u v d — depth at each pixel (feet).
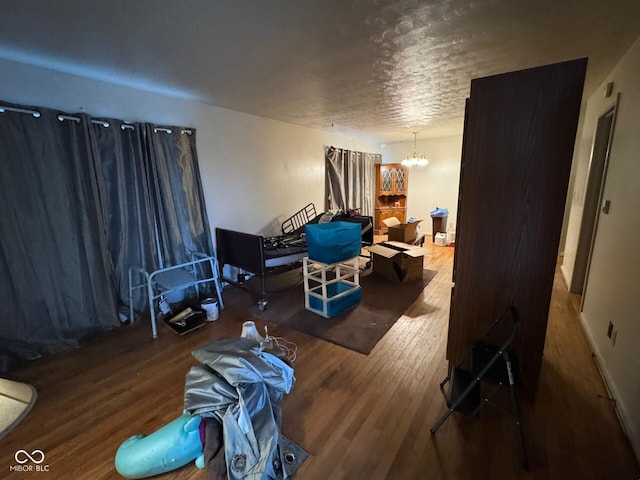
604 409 5.39
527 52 6.66
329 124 15.20
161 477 4.36
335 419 5.29
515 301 5.40
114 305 8.64
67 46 6.12
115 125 8.30
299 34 5.66
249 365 4.61
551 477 4.21
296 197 15.60
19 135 6.78
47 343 7.45
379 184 22.04
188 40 5.87
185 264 9.29
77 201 7.77
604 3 4.72
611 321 6.16
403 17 5.08
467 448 4.68
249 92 9.48
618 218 6.31
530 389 5.55
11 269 6.84
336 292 10.30
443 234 18.62
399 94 9.89
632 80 6.25
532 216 4.99
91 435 5.13
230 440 4.18
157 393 6.12
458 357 6.15
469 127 5.24
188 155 10.16
